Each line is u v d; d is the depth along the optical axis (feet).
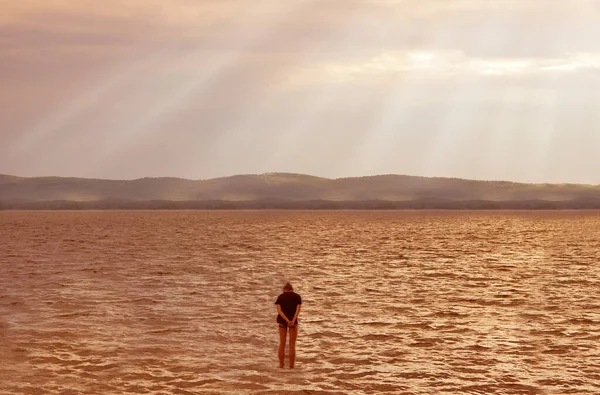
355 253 143.02
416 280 94.63
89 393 40.50
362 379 43.91
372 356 49.93
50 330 58.54
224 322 63.16
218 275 100.37
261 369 46.32
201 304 73.51
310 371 45.83
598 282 92.48
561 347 52.70
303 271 106.42
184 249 153.28
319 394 40.63
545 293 81.71
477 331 58.75
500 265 116.78
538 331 58.70
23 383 42.45
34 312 67.36
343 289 85.10
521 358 49.39
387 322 62.75
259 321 63.77
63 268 108.99
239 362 48.29
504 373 45.34
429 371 45.85
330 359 49.08
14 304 71.87
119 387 41.78
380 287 87.10
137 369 46.09
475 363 47.98
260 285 89.20
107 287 86.07
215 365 47.37
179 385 42.29
